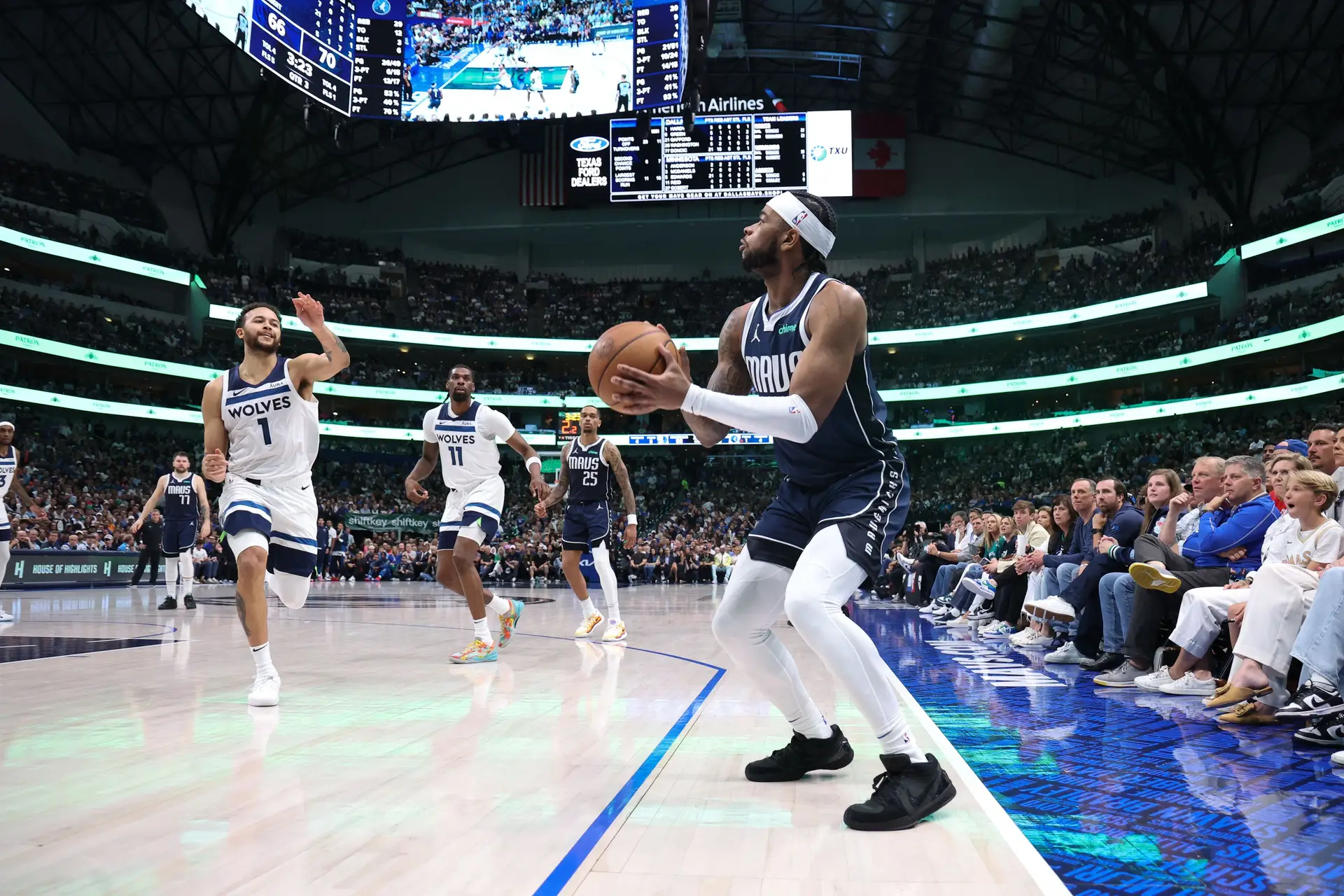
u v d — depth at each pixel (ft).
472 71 87.71
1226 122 105.50
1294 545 14.30
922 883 5.77
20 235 93.71
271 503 13.73
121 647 21.48
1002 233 128.57
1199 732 11.39
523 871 5.89
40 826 6.85
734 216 125.08
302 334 117.70
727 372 9.87
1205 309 110.42
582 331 128.57
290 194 124.57
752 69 114.01
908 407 130.41
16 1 84.89
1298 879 5.88
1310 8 84.99
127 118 103.96
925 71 111.45
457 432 19.56
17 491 31.27
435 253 132.77
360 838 6.58
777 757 8.84
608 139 113.80
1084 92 107.55
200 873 5.79
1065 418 111.75
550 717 11.96
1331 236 100.94
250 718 11.82
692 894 5.53
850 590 8.21
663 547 93.35
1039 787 8.51
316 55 82.07
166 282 109.60
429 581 87.20
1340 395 99.96
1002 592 27.86
